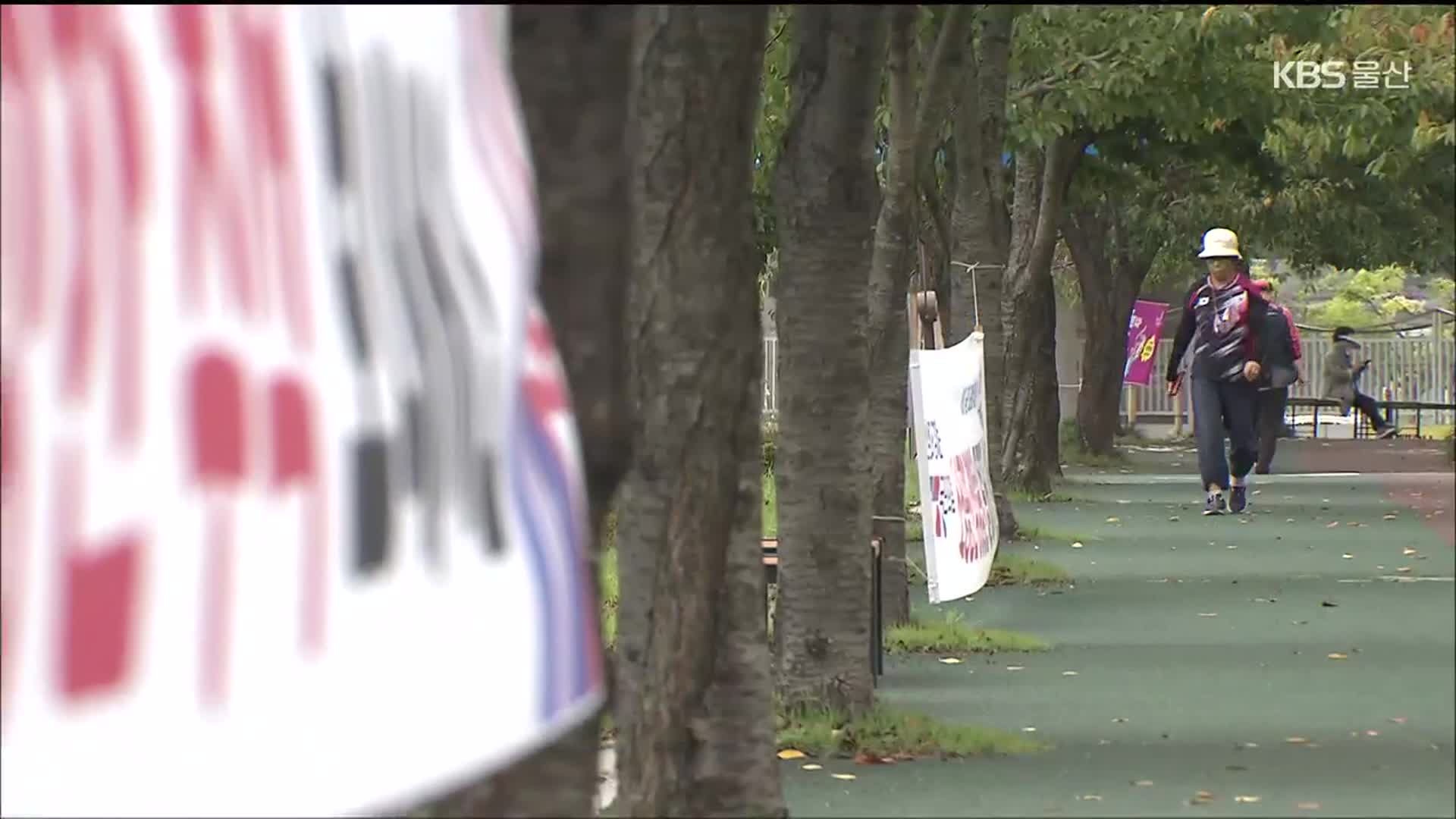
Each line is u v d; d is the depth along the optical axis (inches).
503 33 258.5
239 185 218.1
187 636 206.4
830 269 649.0
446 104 241.3
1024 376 1530.5
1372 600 804.6
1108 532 1243.2
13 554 205.5
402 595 222.7
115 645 203.5
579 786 310.2
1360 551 999.0
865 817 503.8
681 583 451.2
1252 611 866.1
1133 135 1464.1
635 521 453.7
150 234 212.5
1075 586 984.3
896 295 835.4
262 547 212.4
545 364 250.1
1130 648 787.4
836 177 638.5
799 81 635.5
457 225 240.2
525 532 240.2
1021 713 654.5
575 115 302.7
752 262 450.3
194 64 217.5
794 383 650.8
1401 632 705.6
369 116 231.1
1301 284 3806.6
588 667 246.5
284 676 211.8
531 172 295.0
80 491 205.8
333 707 214.4
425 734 222.1
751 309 450.9
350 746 215.0
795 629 649.6
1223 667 724.7
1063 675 730.2
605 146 303.7
